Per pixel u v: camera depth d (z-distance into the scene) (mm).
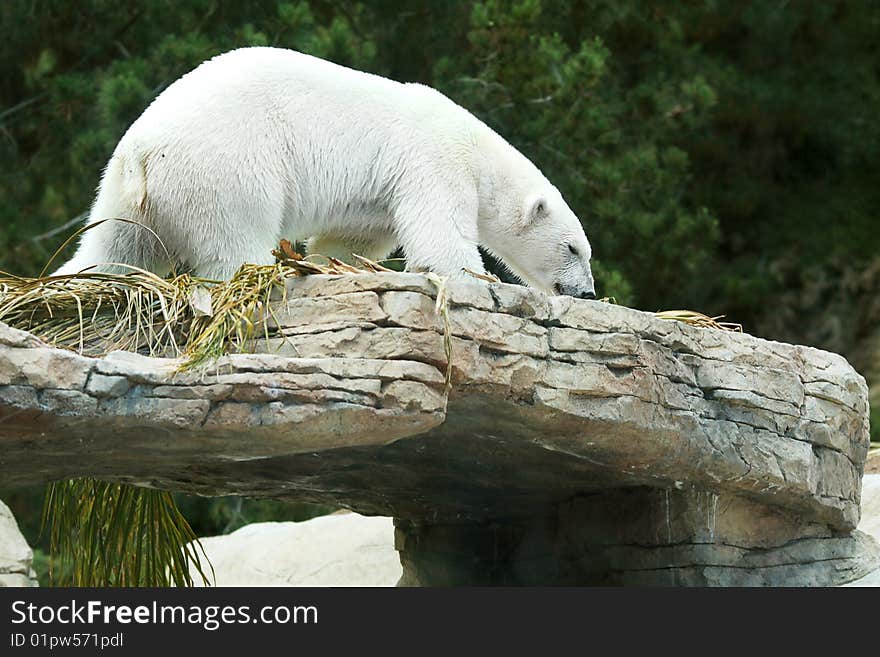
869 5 31797
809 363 11828
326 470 11195
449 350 8688
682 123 24188
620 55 25688
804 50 31766
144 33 22078
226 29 21375
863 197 32312
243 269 9188
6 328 7750
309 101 10773
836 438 11883
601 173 21594
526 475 11461
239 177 10234
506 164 11969
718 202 30266
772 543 11773
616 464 10609
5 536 8375
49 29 22453
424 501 13016
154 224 10344
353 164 10977
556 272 12203
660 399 10266
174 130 10188
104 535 12094
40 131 22797
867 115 31531
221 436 8305
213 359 8234
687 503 11516
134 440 8352
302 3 20562
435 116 11430
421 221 11023
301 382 8273
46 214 21453
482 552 13773
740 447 10984
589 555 12445
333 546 16109
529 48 21500
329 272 9164
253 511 21703
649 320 10242
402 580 14414
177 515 12531
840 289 31984
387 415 8516
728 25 30516
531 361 9391
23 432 7965
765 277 30578
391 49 23016
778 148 32156
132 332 9070
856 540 12266
